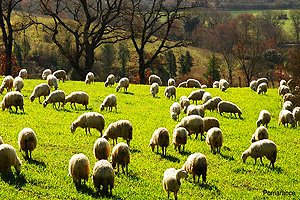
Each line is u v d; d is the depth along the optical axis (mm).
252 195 23250
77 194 20594
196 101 47875
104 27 73750
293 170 28438
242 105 49500
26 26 78062
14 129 30734
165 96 51406
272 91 61562
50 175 22766
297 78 60281
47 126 32750
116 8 74812
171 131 34938
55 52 102500
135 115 40062
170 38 125625
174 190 21188
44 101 39594
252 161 29297
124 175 23953
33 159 24938
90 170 23953
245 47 104625
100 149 24750
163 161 27281
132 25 76000
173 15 77188
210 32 126688
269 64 112812
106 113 39656
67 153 26859
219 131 29875
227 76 117688
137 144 30250
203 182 24016
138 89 56031
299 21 146625
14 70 84125
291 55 63375
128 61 104125
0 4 70812
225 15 147625
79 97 40000
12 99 36094
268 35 128750
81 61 104938
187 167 24250
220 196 22625
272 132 38438
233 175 26203
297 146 34719
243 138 35094
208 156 29203
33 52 102062
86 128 31594
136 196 21250
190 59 108875
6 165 21484
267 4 173625
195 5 77500
